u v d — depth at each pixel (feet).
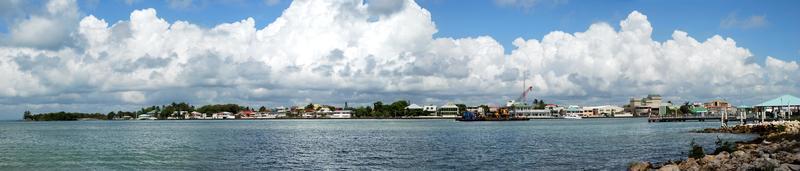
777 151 141.90
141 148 255.09
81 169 168.86
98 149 249.14
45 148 257.75
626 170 146.00
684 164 127.24
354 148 250.16
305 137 363.35
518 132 426.10
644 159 184.14
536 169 158.81
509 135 371.15
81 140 335.67
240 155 214.28
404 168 166.71
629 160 181.57
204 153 223.71
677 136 328.90
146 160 194.18
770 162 107.34
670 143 267.18
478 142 287.69
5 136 402.72
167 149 247.70
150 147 262.06
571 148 239.09
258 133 441.68
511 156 200.13
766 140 221.46
